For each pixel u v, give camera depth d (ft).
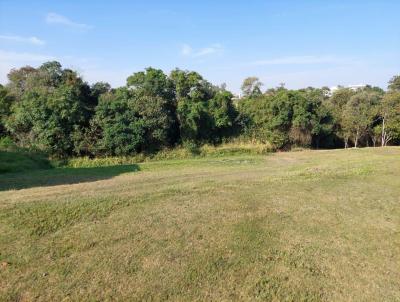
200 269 16.84
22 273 16.21
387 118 125.49
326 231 22.54
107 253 18.38
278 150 104.53
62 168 65.16
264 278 16.20
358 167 49.93
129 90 86.69
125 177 48.73
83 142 73.51
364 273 16.92
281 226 23.25
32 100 72.23
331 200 30.32
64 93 73.82
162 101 85.35
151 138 83.30
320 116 114.62
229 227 22.71
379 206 28.73
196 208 26.89
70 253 18.38
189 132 92.32
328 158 75.61
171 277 16.03
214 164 69.41
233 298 14.55
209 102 98.37
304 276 16.48
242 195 31.71
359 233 22.34
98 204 26.73
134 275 16.16
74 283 15.39
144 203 27.99
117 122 77.30
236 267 17.19
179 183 39.73
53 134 71.26
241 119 106.42
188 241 20.20
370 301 14.52
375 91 148.56
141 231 21.52
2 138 75.66
